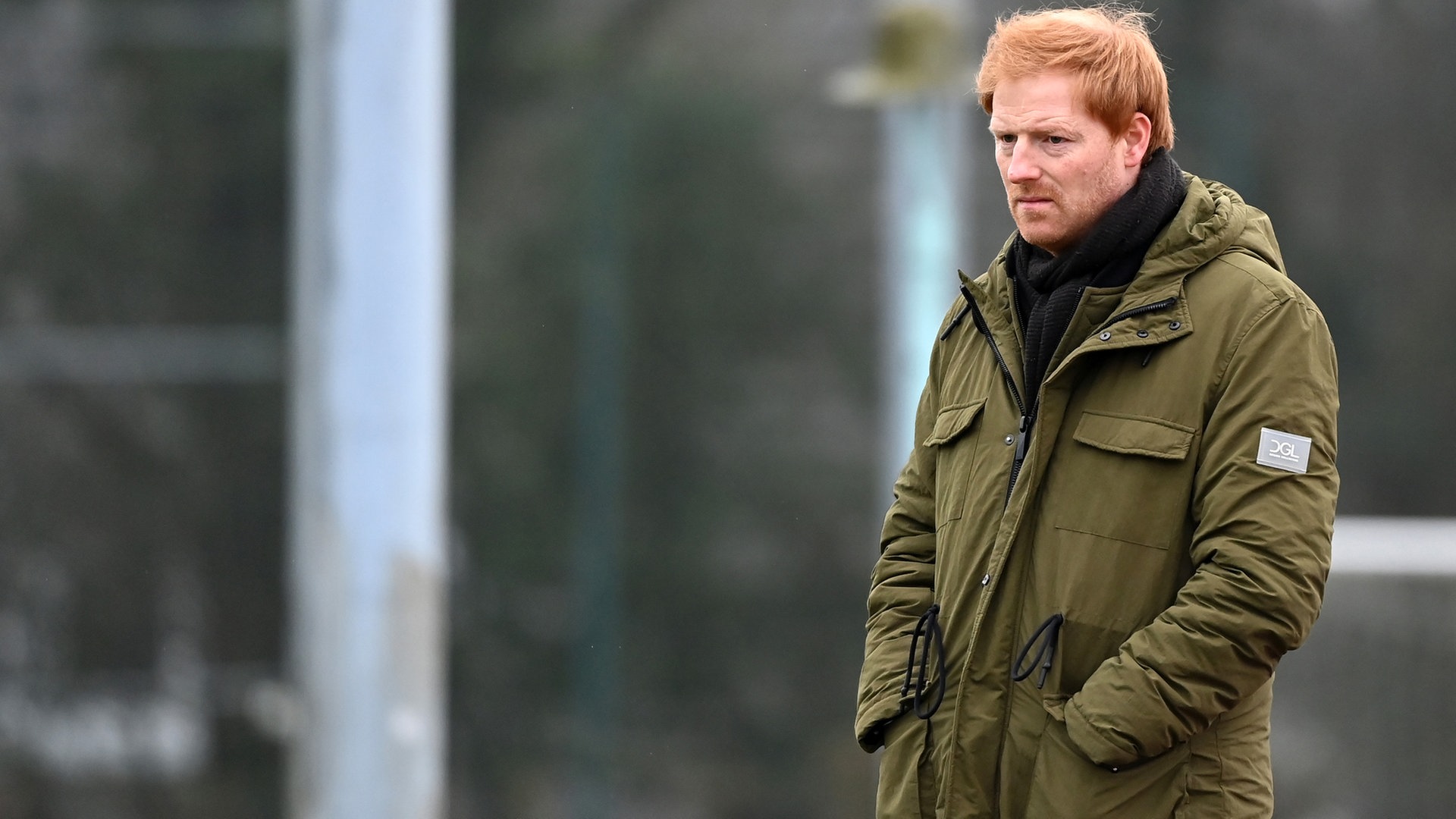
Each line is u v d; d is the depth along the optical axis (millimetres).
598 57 76562
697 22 77125
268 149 73375
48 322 71312
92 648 68000
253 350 71375
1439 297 79812
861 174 76812
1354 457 78750
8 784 65250
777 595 75375
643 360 76250
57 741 66062
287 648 68375
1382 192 80062
